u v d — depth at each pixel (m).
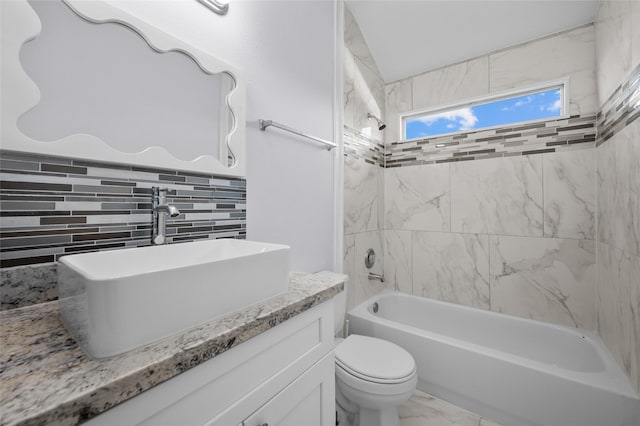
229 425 0.59
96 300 0.46
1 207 0.65
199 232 1.05
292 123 1.50
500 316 2.00
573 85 1.84
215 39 1.12
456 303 2.24
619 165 1.40
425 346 1.69
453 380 1.59
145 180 0.90
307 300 0.80
